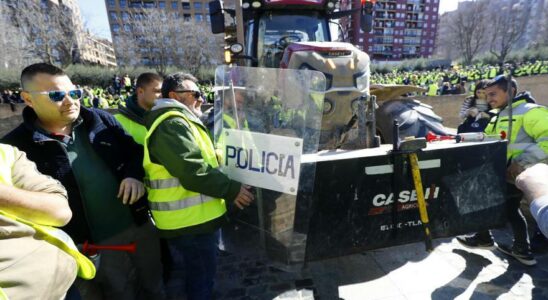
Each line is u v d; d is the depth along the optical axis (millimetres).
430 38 73812
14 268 941
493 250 2512
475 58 37594
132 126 2357
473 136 1836
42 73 1460
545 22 43875
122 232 1771
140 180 1793
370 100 1947
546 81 13273
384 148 1813
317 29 3855
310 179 1484
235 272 2436
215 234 1763
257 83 1504
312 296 2131
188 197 1624
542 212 1048
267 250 1633
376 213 1667
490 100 2367
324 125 2836
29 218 1025
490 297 2021
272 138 1477
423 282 2203
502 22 43938
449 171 1703
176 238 1685
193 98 1771
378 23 69250
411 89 3377
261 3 3656
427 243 1629
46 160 1505
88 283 1661
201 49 29828
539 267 2291
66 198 1191
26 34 25531
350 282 2244
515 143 2195
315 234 1586
